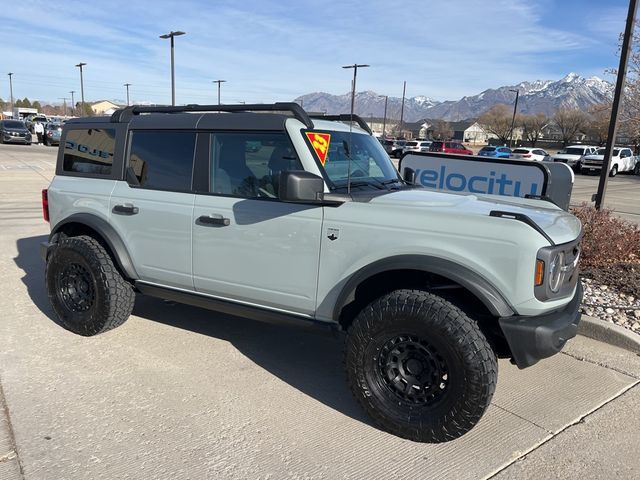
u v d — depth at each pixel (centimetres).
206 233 383
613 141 735
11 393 352
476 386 289
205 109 409
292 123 357
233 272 376
